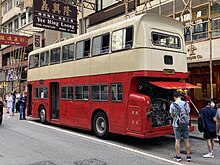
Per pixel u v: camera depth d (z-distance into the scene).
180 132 7.85
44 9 17.03
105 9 21.08
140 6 16.83
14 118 19.03
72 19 18.45
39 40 27.30
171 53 10.27
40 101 15.94
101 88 11.04
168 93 10.80
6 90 38.53
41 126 14.69
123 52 10.05
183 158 8.08
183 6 15.34
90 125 11.60
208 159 8.00
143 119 9.07
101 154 8.40
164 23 10.24
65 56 13.68
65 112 13.38
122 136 11.61
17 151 8.69
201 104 15.98
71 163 7.32
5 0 41.41
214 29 14.12
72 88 12.91
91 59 11.73
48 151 8.71
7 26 40.50
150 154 8.55
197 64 14.89
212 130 8.10
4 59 41.88
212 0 13.13
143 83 10.07
